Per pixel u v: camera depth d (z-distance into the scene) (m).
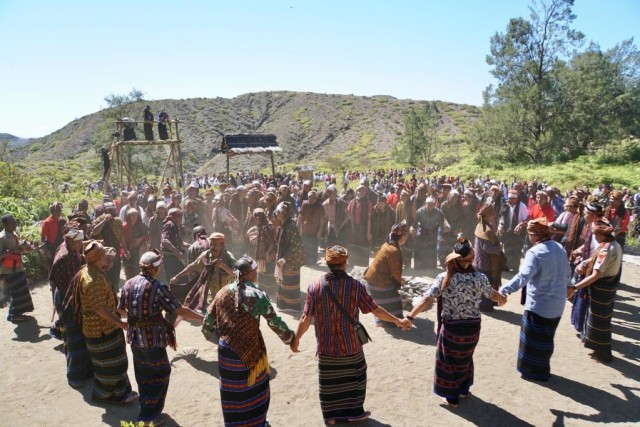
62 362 6.34
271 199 9.56
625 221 8.69
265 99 153.75
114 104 48.25
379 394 5.39
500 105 51.66
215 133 128.25
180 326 7.55
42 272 10.40
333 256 4.51
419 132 69.81
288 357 6.35
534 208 9.99
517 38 49.94
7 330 7.47
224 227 10.59
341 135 121.69
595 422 4.78
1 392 5.55
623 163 44.44
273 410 5.08
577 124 48.12
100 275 5.00
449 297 4.93
